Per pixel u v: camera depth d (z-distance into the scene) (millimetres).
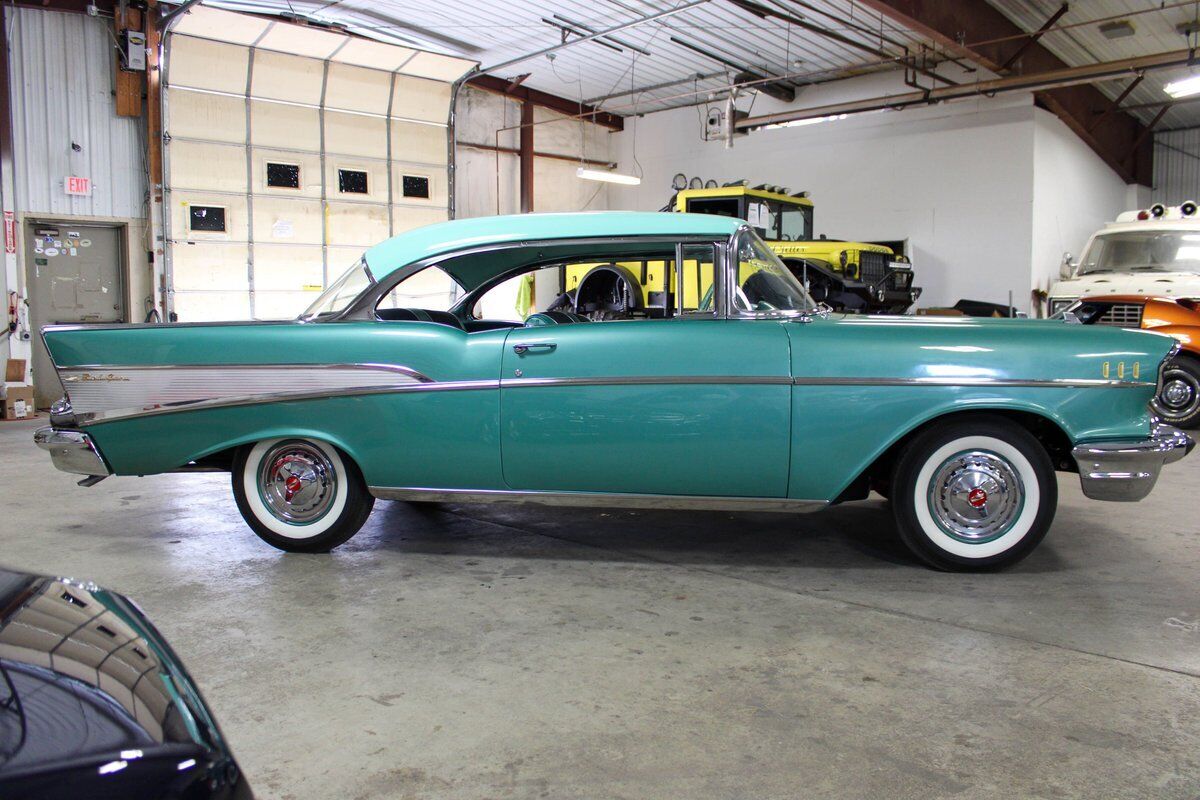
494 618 3035
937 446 3398
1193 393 7309
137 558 3807
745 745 2135
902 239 13805
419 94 13227
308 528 3789
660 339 3447
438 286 4316
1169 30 11383
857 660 2650
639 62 14172
